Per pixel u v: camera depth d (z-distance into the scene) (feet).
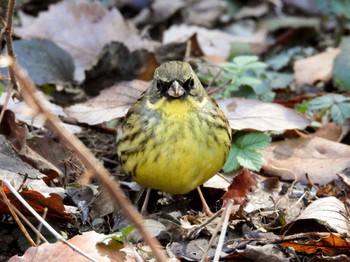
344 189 35.63
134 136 32.53
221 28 61.98
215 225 32.53
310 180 37.40
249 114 39.47
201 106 32.37
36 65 46.96
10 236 30.71
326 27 61.31
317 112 44.11
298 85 50.16
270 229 32.50
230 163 37.50
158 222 32.12
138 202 36.06
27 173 31.27
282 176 37.93
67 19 52.49
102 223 32.91
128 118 33.37
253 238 30.53
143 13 61.21
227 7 63.82
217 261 27.40
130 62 47.29
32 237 30.66
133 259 28.55
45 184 31.96
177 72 32.45
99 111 39.91
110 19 52.90
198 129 31.94
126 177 38.04
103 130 40.78
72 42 51.88
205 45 56.75
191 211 35.37
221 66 45.83
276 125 38.70
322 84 50.29
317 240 29.89
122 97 41.16
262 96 44.75
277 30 61.26
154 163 32.04
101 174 21.30
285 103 45.03
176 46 50.06
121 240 29.19
